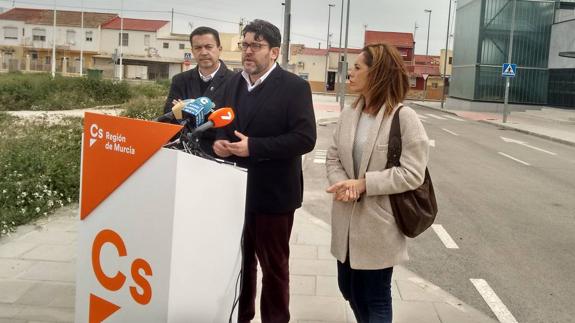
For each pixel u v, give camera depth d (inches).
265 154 130.6
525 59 1519.4
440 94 2536.9
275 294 143.0
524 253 246.7
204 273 104.7
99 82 1106.1
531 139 829.8
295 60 2731.3
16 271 189.8
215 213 104.8
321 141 675.4
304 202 334.6
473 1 1583.4
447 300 184.7
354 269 128.0
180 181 96.4
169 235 97.0
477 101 1541.6
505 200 362.6
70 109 927.7
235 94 141.7
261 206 138.6
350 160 124.1
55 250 212.4
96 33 2856.8
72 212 267.0
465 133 879.1
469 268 223.6
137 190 100.0
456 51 1766.7
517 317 177.3
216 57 183.6
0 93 939.3
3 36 2856.8
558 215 323.9
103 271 105.8
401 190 117.7
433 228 283.9
